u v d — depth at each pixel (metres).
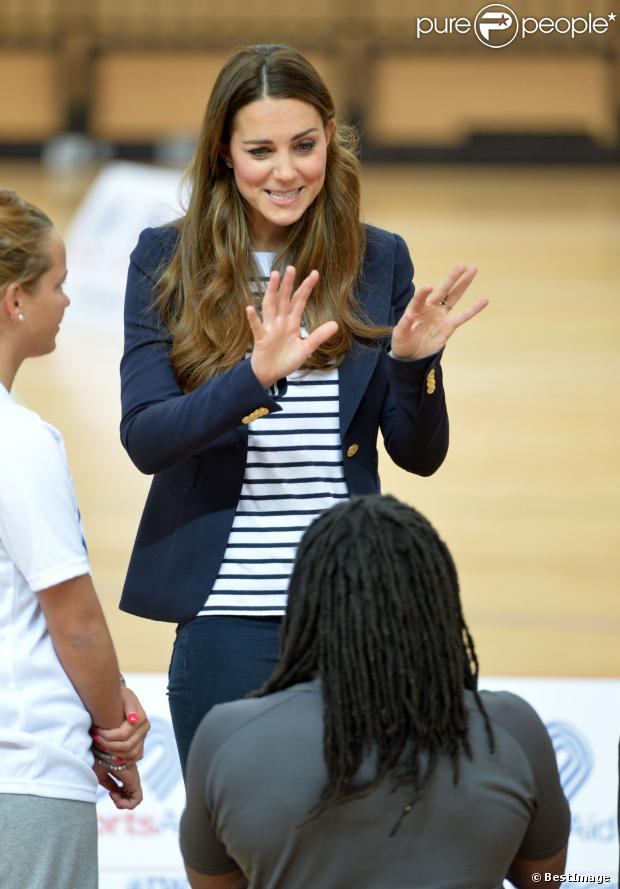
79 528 6.11
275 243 7.09
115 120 36.72
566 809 5.34
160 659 12.37
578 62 35.91
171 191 25.78
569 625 13.35
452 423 19.61
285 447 6.79
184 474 6.83
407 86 36.34
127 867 9.03
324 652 4.95
